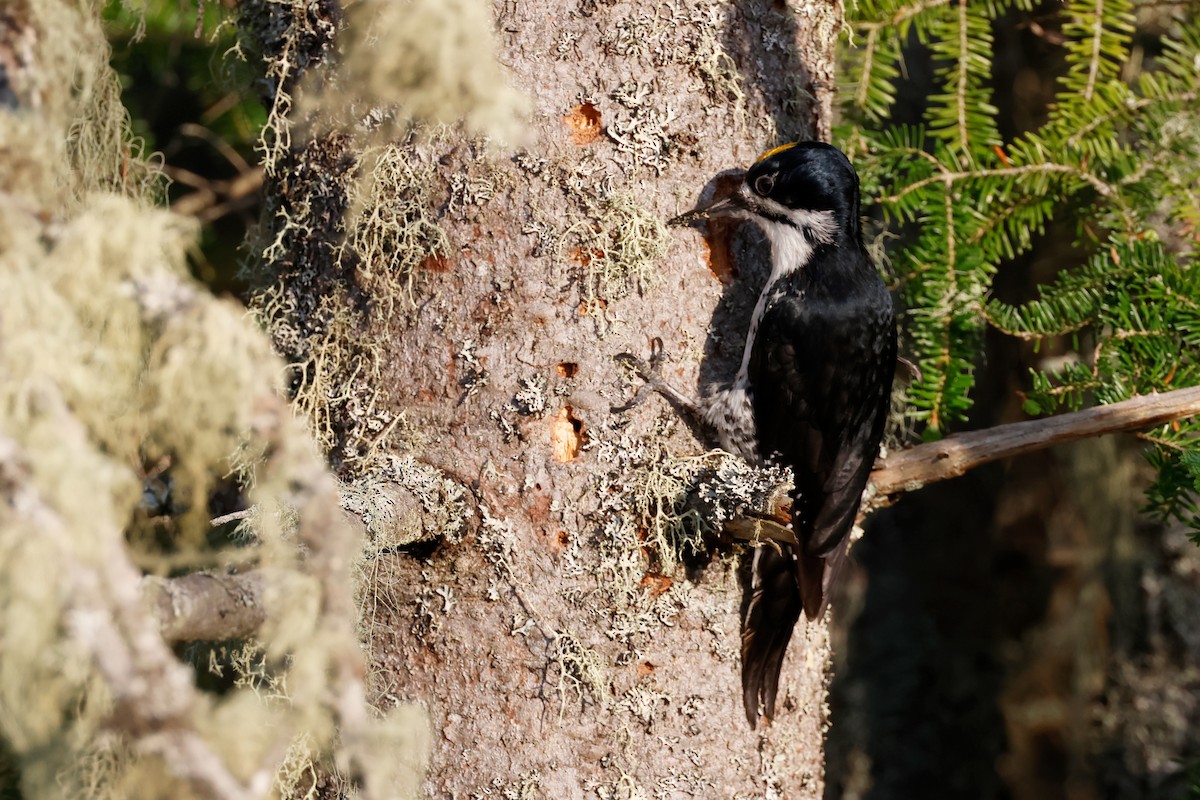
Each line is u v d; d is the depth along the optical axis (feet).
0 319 14.34
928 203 31.65
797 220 25.17
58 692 15.44
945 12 31.91
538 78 22.17
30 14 16.58
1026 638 44.80
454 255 22.25
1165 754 40.04
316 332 23.22
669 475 22.33
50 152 16.90
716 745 22.77
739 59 23.67
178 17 32.17
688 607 22.57
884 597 46.68
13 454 13.47
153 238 15.39
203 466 16.43
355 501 20.30
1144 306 29.73
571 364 22.12
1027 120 42.70
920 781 45.06
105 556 13.58
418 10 18.29
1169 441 28.02
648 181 22.59
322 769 21.66
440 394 22.27
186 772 12.91
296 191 23.67
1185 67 32.86
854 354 26.03
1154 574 40.63
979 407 44.75
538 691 21.80
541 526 21.97
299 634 15.43
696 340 23.47
